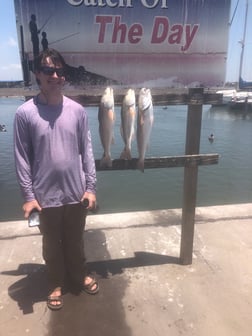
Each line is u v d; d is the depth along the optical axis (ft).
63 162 8.55
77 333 8.86
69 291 10.41
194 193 11.10
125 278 11.09
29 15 9.40
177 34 10.16
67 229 9.56
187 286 10.69
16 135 8.38
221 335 8.79
